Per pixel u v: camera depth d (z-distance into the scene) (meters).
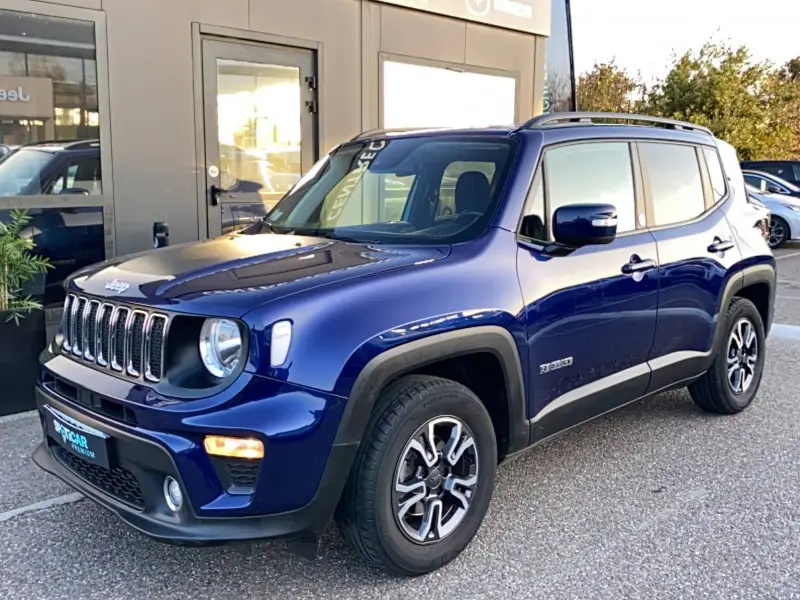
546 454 4.48
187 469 2.60
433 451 3.05
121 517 2.81
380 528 2.89
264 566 3.20
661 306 4.20
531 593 3.01
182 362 2.75
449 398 3.06
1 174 5.92
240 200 7.40
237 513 2.63
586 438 4.76
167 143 6.79
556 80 11.09
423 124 9.01
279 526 2.69
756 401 5.53
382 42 8.43
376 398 2.83
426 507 3.08
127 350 2.89
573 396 3.69
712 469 4.27
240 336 2.65
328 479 2.73
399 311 2.90
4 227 5.10
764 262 5.16
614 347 3.90
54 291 6.27
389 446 2.87
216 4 6.95
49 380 3.27
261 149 7.53
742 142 27.69
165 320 2.76
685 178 4.67
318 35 7.79
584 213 3.34
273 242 3.62
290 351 2.66
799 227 15.74
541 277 3.45
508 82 10.06
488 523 3.60
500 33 9.83
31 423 4.85
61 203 6.21
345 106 8.16
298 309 2.71
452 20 9.18
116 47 6.38
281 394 2.63
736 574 3.17
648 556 3.31
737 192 5.16
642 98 30.83
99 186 6.43
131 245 6.66
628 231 4.11
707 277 4.57
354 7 8.09
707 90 28.03
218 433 2.57
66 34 6.12
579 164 3.91
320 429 2.67
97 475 3.01
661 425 5.00
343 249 3.40
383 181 4.05
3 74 5.86
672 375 4.41
